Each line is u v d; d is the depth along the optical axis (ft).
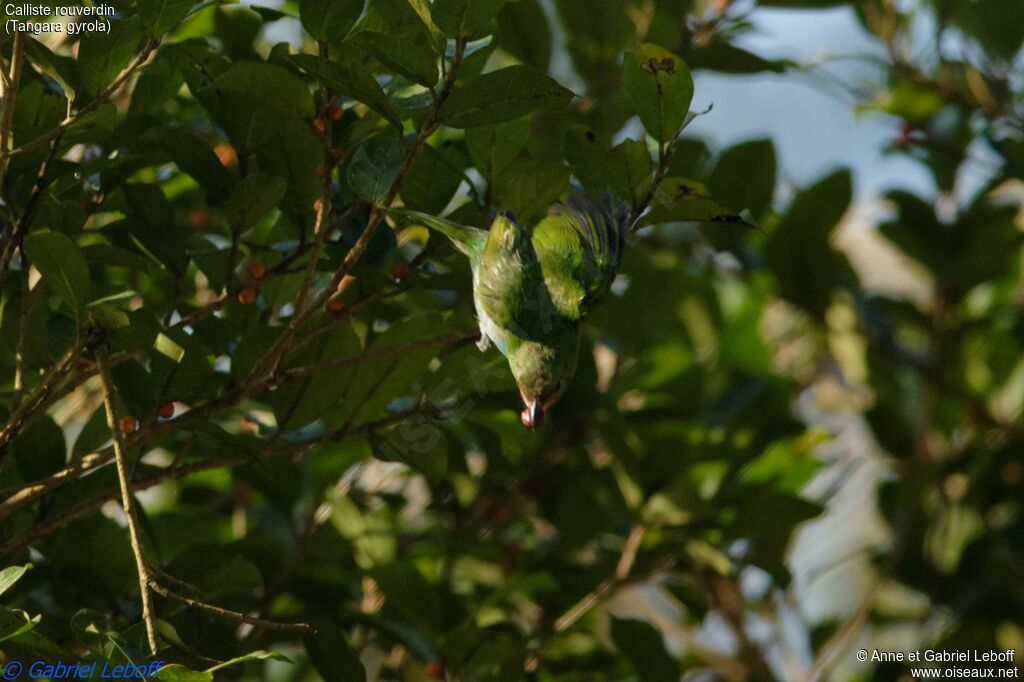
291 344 17.56
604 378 32.12
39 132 18.48
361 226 20.48
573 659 26.94
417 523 29.09
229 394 17.63
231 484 27.63
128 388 18.49
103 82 17.60
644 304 31.55
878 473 39.01
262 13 19.44
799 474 29.89
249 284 19.27
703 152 32.22
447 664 24.32
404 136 18.54
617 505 27.73
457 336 18.80
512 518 27.63
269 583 23.99
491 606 25.75
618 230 18.56
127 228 21.03
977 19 34.09
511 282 18.43
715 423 30.94
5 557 19.15
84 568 20.92
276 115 19.58
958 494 33.42
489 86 15.61
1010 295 34.86
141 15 16.30
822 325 34.04
